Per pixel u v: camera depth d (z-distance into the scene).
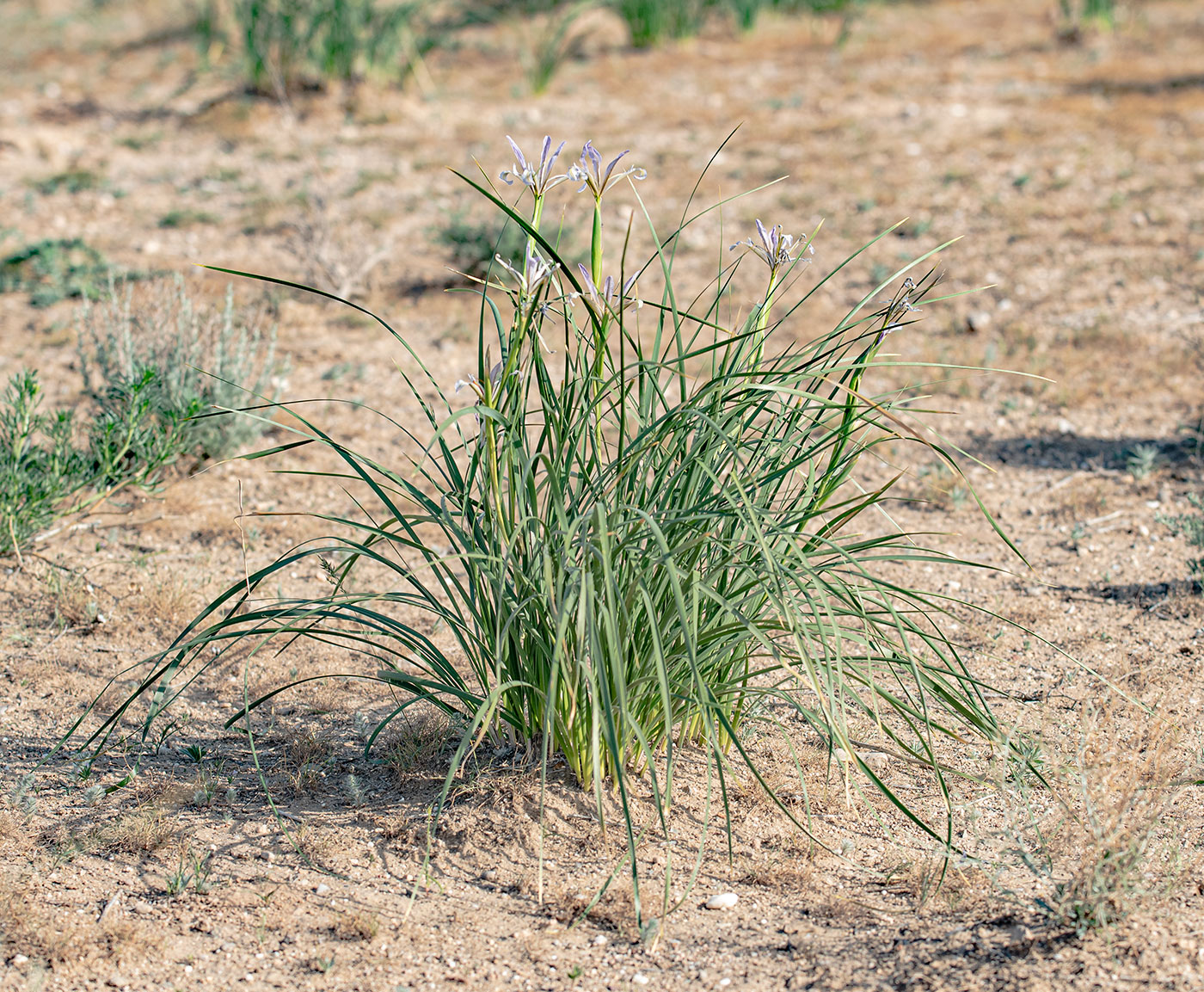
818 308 8.16
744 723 3.70
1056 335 7.66
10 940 2.82
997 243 9.10
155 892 3.04
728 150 11.38
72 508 5.37
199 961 2.77
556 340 7.34
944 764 3.58
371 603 4.80
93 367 7.04
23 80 14.70
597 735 2.76
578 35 15.86
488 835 3.22
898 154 11.09
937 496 5.79
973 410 6.82
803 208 9.91
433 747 3.66
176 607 4.68
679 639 3.16
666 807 3.33
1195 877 2.95
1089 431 6.51
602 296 2.83
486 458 3.16
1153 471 5.98
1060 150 10.95
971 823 3.26
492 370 3.17
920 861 3.11
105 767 3.67
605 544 2.66
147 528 5.42
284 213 10.02
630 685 3.15
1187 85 12.78
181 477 5.94
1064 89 12.94
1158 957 2.62
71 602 4.70
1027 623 4.58
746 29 16.23
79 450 5.55
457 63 15.40
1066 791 3.28
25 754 3.73
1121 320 7.81
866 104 12.76
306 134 12.23
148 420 5.74
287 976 2.72
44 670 4.24
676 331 3.20
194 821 3.38
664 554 2.57
